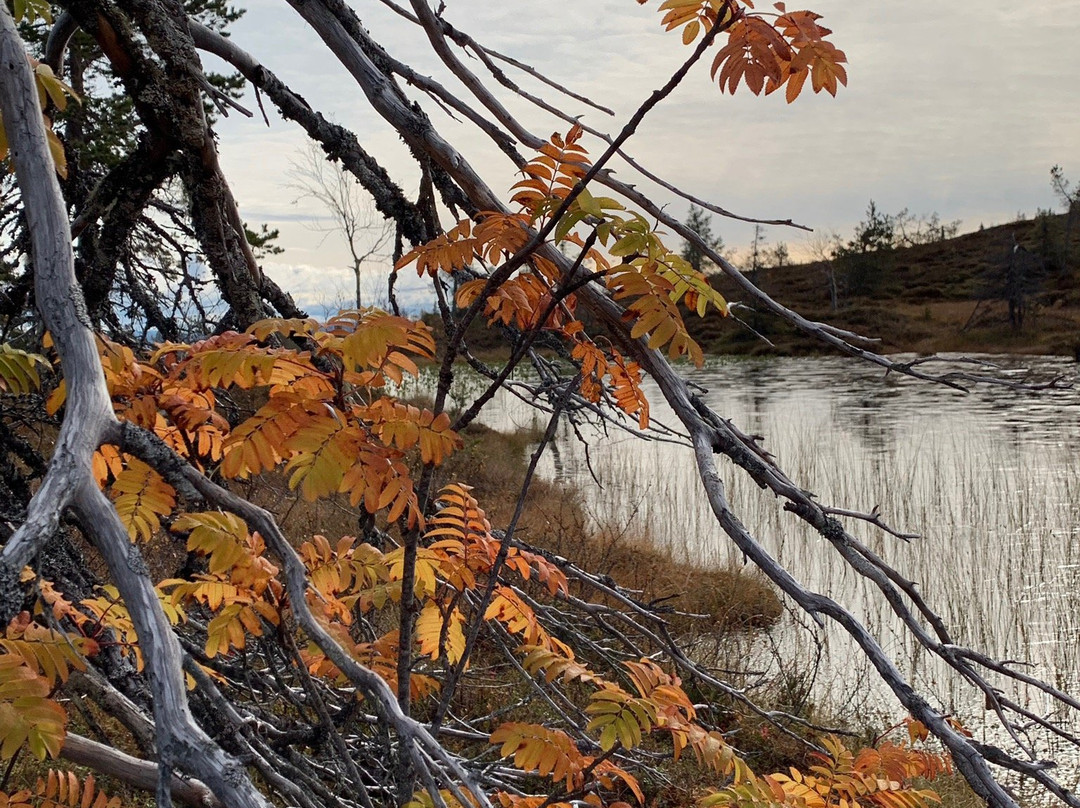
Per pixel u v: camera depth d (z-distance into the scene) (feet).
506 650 10.73
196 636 10.46
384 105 8.75
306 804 6.10
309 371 5.88
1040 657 30.94
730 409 103.14
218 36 9.89
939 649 6.83
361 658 7.85
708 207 7.99
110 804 6.69
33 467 11.19
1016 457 66.59
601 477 60.95
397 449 5.75
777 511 49.32
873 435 80.18
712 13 6.21
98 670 7.85
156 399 6.34
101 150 20.33
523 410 97.55
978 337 173.27
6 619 3.47
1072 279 205.67
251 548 6.55
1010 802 5.81
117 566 3.90
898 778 8.68
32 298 11.03
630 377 7.59
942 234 280.10
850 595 36.96
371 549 7.83
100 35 8.64
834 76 6.30
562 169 5.90
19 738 4.69
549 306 5.96
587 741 10.17
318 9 8.93
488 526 7.75
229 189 11.39
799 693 24.53
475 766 9.87
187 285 14.26
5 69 4.91
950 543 43.14
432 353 5.61
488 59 9.16
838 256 231.91
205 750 3.52
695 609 32.63
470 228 6.07
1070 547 41.55
